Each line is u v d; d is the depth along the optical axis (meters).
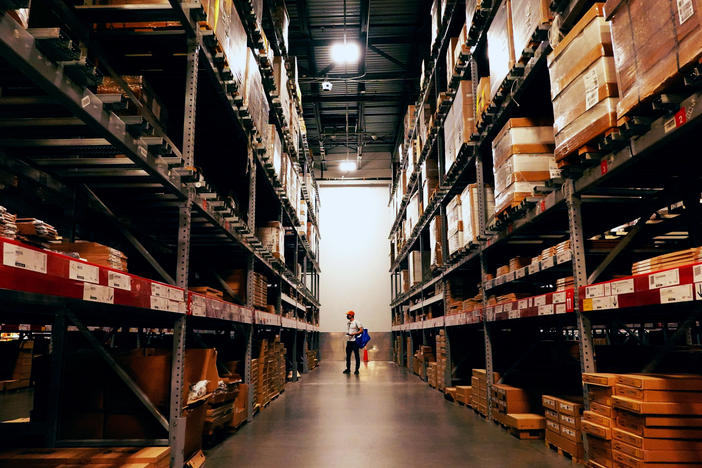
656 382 2.36
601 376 2.70
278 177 6.41
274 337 7.24
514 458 3.37
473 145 5.26
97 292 1.91
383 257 18.14
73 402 3.03
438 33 7.00
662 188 3.26
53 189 3.06
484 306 5.11
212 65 3.48
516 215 3.90
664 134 2.11
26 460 2.44
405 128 12.12
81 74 1.71
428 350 9.79
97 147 2.90
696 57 1.76
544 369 5.07
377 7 10.28
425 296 10.98
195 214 3.99
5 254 1.38
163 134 3.28
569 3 2.91
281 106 6.46
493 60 4.40
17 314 3.67
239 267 5.89
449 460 3.34
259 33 4.87
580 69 2.71
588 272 3.90
